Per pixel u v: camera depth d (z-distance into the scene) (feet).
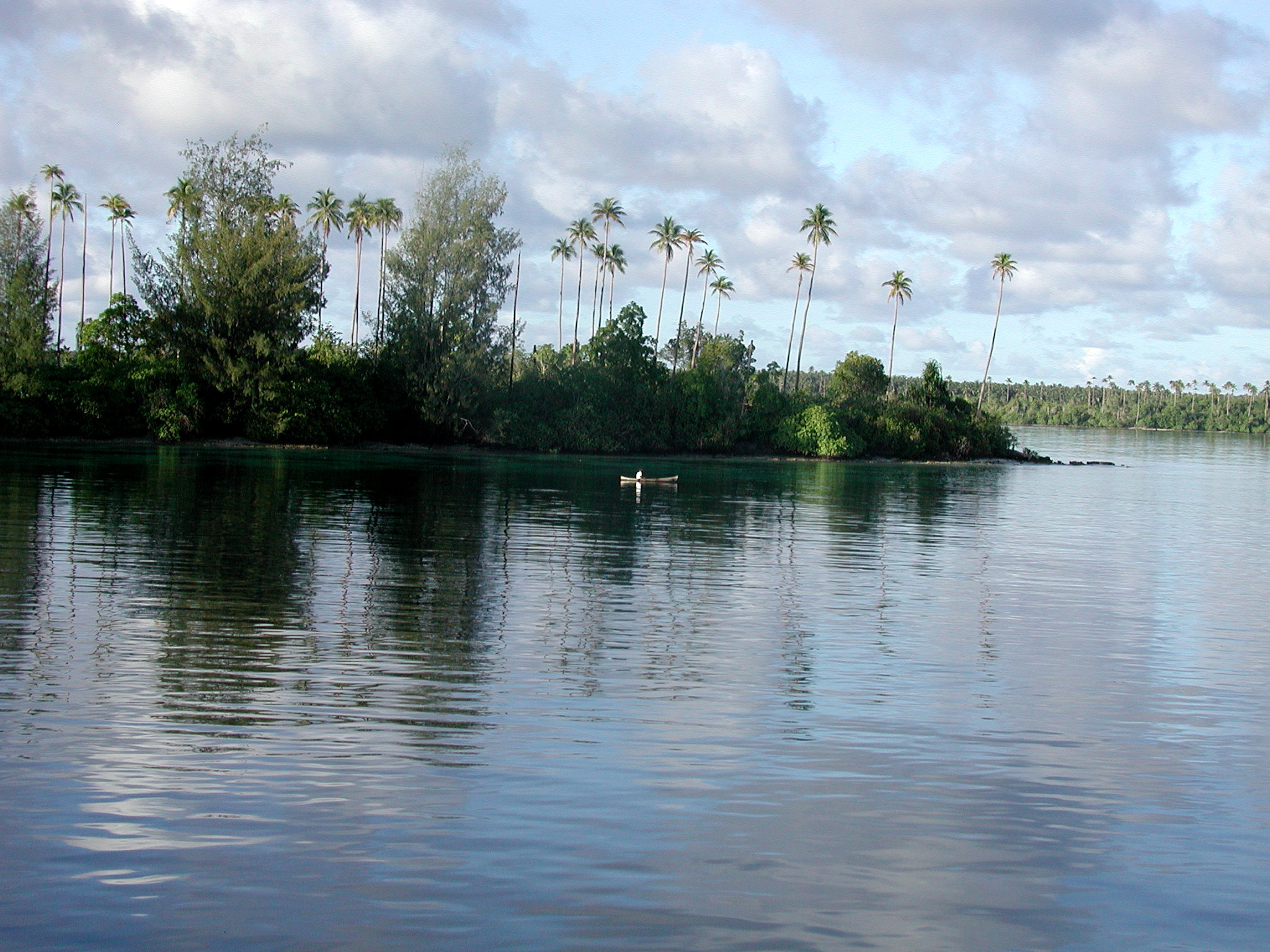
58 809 31.71
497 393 312.29
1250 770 39.70
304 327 279.90
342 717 42.11
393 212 383.86
